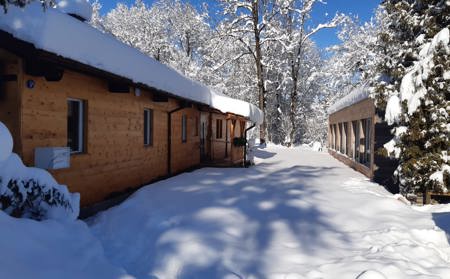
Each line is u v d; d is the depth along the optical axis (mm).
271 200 6422
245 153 13117
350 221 5301
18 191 3408
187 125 12117
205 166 13000
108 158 6758
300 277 3344
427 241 4547
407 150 7234
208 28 32844
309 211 5742
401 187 7934
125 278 2895
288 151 22547
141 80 6742
